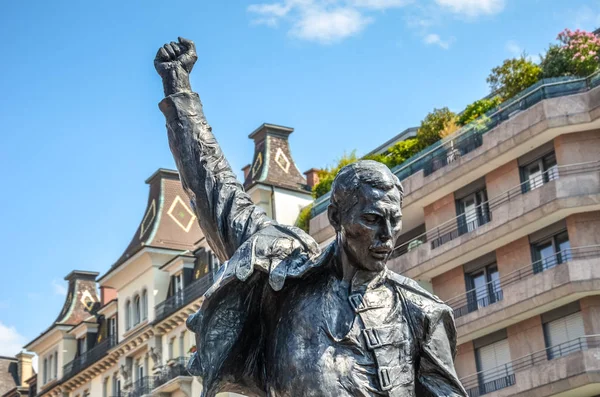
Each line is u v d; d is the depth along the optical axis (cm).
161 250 3847
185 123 257
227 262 223
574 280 2422
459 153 2822
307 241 226
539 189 2555
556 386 2408
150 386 3662
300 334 214
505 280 2655
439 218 2892
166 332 3716
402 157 3106
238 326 222
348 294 215
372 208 204
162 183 4084
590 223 2520
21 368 5219
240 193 250
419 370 217
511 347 2594
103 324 4216
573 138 2572
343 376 209
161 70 264
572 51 2733
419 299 216
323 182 3266
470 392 2642
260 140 3719
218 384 221
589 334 2427
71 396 4341
